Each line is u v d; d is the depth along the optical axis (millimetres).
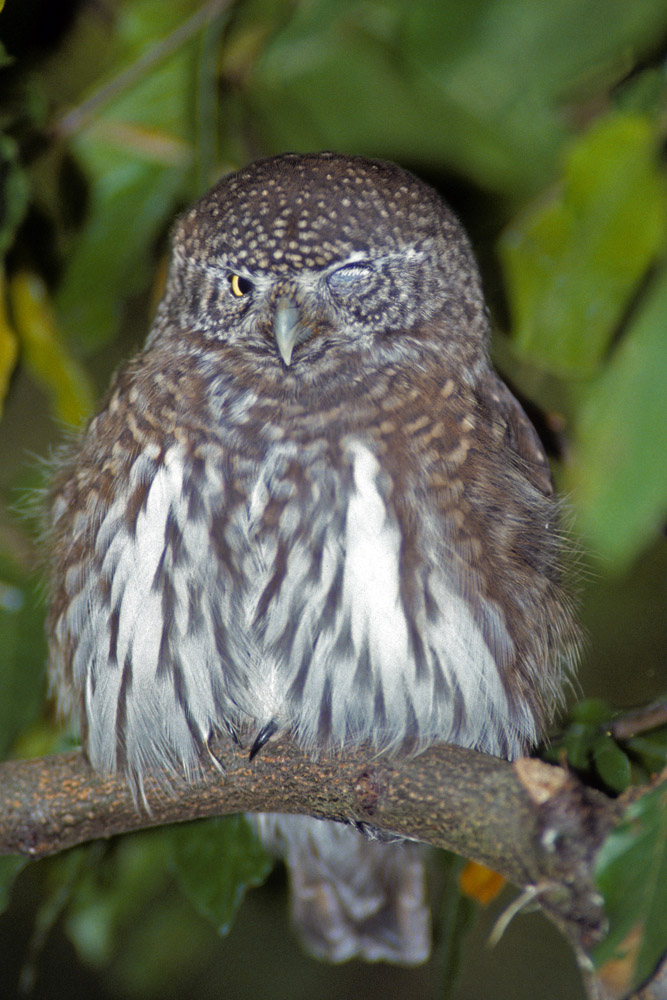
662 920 1625
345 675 1696
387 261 1706
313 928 1767
